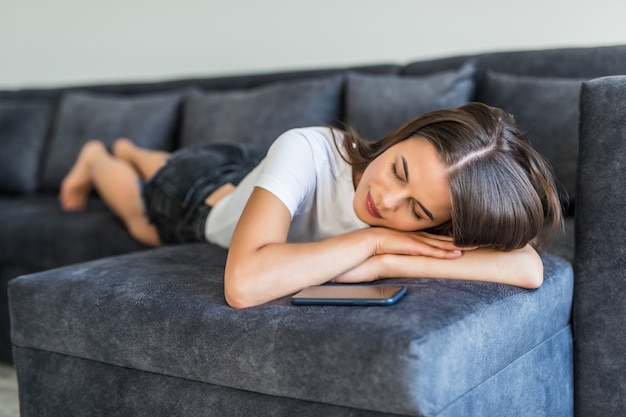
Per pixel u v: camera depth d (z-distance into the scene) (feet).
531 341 4.82
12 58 13.01
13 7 12.90
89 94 10.68
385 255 4.92
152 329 4.63
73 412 5.11
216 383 4.46
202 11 11.04
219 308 4.55
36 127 10.71
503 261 4.82
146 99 9.85
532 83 6.77
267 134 8.23
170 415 4.65
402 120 7.24
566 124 6.37
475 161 4.59
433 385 3.84
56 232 7.89
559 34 8.50
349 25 9.84
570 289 5.34
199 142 8.75
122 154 8.77
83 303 4.98
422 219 4.79
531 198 4.74
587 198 5.29
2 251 8.21
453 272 4.83
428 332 3.85
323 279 4.70
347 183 5.41
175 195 6.82
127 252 7.49
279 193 4.94
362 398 3.92
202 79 9.88
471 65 7.34
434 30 9.25
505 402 4.53
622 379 5.20
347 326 4.01
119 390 4.87
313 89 8.21
